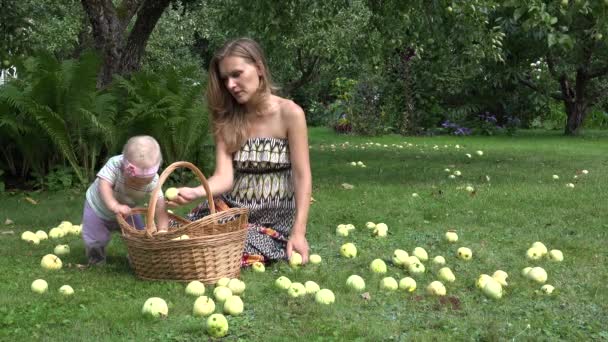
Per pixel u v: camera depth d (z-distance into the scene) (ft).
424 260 17.33
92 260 17.01
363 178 35.50
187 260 14.65
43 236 20.26
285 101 17.24
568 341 11.43
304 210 17.12
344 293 14.23
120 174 15.96
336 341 11.27
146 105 32.78
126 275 15.70
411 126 78.54
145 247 14.78
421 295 14.01
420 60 78.13
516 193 28.86
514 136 75.10
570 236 20.36
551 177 35.60
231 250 15.12
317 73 75.77
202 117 34.12
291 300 13.46
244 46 16.35
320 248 18.65
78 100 31.73
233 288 14.03
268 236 16.97
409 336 11.46
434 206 25.77
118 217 15.43
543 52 68.39
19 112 32.30
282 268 16.08
